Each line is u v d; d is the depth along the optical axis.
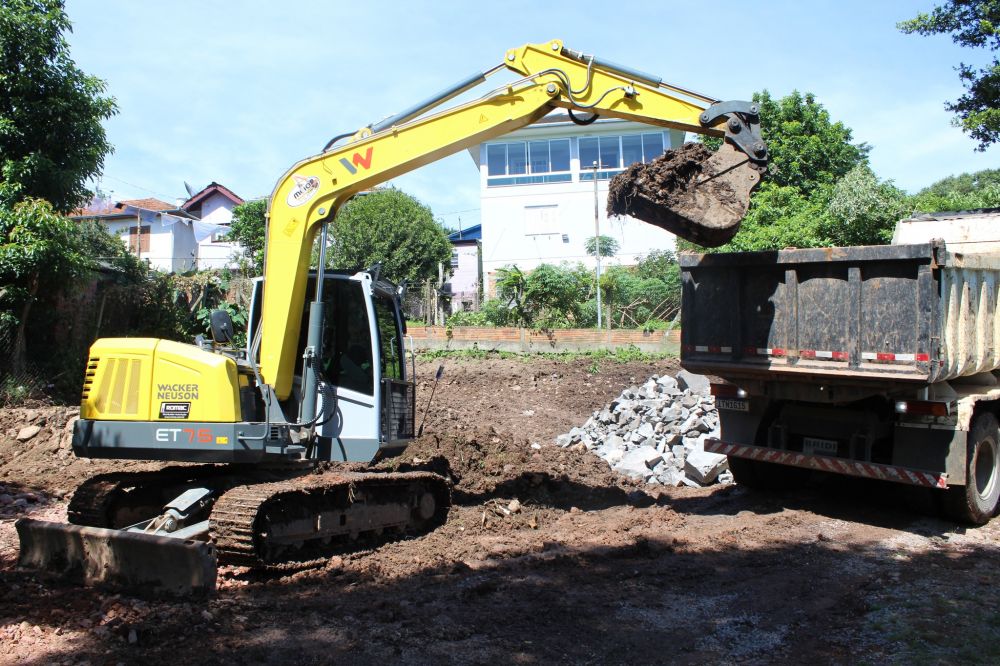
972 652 4.59
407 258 33.38
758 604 5.50
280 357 7.07
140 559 5.54
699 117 7.25
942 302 6.98
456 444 10.70
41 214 12.53
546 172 34.09
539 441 13.65
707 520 8.18
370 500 7.10
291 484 6.39
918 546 7.09
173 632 4.73
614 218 7.33
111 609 5.07
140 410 6.66
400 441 7.62
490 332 23.00
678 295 27.58
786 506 8.69
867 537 7.37
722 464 10.05
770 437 8.43
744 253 7.89
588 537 7.53
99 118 14.11
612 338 22.30
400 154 7.29
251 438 6.56
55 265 12.89
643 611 5.35
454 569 6.34
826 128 29.95
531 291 25.70
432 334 23.34
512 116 7.27
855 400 7.73
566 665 4.45
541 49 7.45
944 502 7.69
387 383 7.32
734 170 6.89
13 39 12.95
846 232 21.92
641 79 7.41
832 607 5.44
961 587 5.85
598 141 33.84
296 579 6.04
